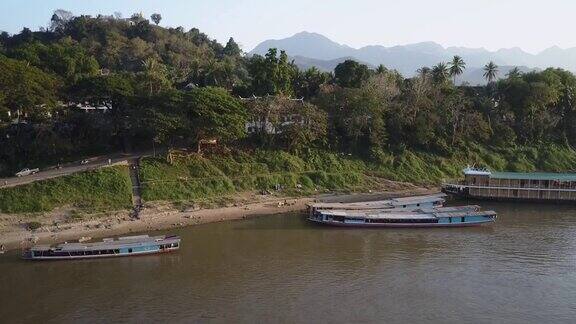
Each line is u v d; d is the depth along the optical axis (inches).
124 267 2881.4
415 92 5826.8
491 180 4665.4
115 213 3769.7
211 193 4338.1
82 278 2709.2
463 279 2701.8
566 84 6939.0
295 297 2460.6
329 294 2498.8
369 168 5310.0
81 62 6373.0
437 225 3752.5
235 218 3966.5
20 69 4249.5
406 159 5506.9
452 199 4739.2
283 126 5068.9
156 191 4114.2
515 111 6560.0
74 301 2418.8
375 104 5408.5
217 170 4626.0
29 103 4234.7
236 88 6668.3
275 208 4254.4
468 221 3767.2
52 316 2267.5
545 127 6432.1
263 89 6304.1
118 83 4621.1
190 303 2391.7
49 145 4448.8
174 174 4382.4
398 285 2618.1
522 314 2285.9
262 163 4911.4
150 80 4977.9
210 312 2294.5
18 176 4040.4
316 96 6166.3
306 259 3024.1
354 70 6929.1
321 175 4968.0
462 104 6082.7
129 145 4842.5
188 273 2783.0
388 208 4067.4
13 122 4635.8
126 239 3191.4
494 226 3811.5
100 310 2322.8
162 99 4534.9
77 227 3516.2
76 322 2209.6
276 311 2303.2
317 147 5344.5
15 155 4392.2
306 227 3745.1
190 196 4210.1
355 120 5374.0
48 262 2945.4
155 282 2652.6
